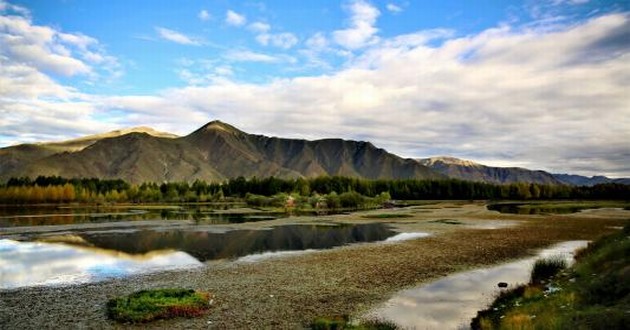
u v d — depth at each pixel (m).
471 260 34.19
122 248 41.81
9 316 19.95
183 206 138.62
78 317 19.80
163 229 59.22
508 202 158.50
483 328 17.27
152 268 31.81
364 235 51.41
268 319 19.62
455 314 20.28
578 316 14.40
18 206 138.88
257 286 25.95
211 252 39.19
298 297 23.44
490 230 55.06
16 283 26.97
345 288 25.45
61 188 171.62
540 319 15.53
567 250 38.75
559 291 19.69
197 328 18.33
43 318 19.66
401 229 57.69
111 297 23.41
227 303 22.22
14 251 40.03
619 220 69.44
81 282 27.28
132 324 18.80
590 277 20.70
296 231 56.25
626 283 16.72
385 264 32.75
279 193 167.50
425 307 21.50
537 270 27.52
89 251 40.00
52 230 58.00
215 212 101.69
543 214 85.12
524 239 46.03
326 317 19.62
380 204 134.38
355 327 17.59
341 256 36.41
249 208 122.44
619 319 13.09
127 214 94.56
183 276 28.94
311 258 35.59
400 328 18.36
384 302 22.48
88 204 158.00
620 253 22.16
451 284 26.36
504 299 21.88
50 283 26.98
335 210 109.56
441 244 42.72
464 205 134.38
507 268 31.09
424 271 30.16
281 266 32.25
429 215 85.12
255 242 45.78
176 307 20.33
